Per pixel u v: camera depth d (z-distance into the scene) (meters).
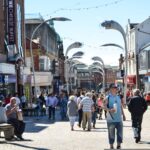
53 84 83.88
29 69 60.59
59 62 102.62
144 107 19.70
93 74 151.12
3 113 21.64
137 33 79.50
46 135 23.72
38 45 69.31
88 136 22.97
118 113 16.98
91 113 27.00
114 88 17.08
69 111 27.00
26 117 39.94
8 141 20.81
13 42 48.81
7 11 48.62
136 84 77.31
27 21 76.88
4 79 45.78
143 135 22.58
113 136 17.00
